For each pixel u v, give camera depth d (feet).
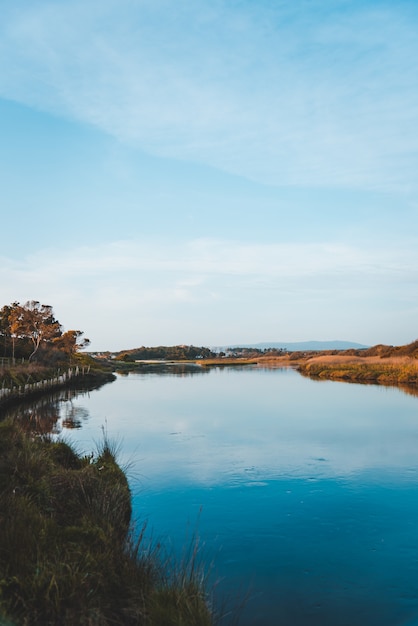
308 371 220.84
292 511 33.76
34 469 29.07
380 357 246.06
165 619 16.70
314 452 51.44
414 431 63.00
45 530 21.17
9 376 112.16
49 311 194.49
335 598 22.21
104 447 45.50
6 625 14.97
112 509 27.55
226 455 50.03
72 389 143.74
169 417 77.87
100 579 18.58
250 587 23.11
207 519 31.99
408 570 25.16
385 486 39.50
